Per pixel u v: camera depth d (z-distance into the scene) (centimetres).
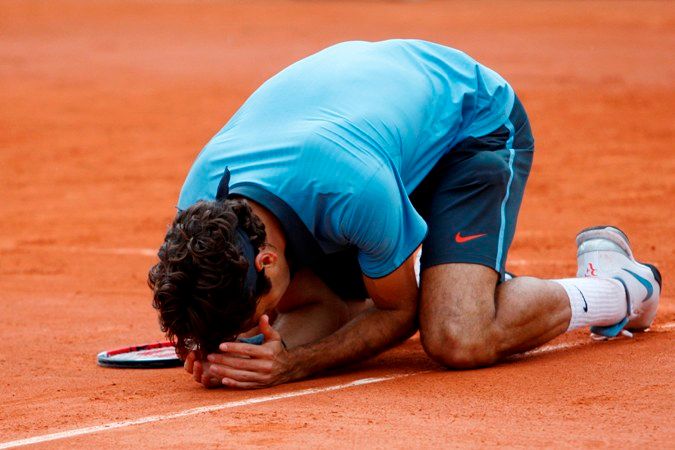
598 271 2125
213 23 13912
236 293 1581
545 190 4775
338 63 1927
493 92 2102
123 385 1992
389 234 1730
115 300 3028
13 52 11231
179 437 1542
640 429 1506
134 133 6831
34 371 2156
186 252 1562
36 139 6675
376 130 1806
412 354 2167
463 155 2025
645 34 11656
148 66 10131
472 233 1930
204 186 1788
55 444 1546
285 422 1603
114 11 15575
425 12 14888
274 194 1697
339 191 1681
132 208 4794
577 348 2097
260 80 9119
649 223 3966
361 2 17175
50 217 4638
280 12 15188
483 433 1511
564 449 1422
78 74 9575
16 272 3534
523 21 13362
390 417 1619
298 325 1972
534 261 3372
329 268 1945
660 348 2047
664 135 6153
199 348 1781
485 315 1884
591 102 7412
